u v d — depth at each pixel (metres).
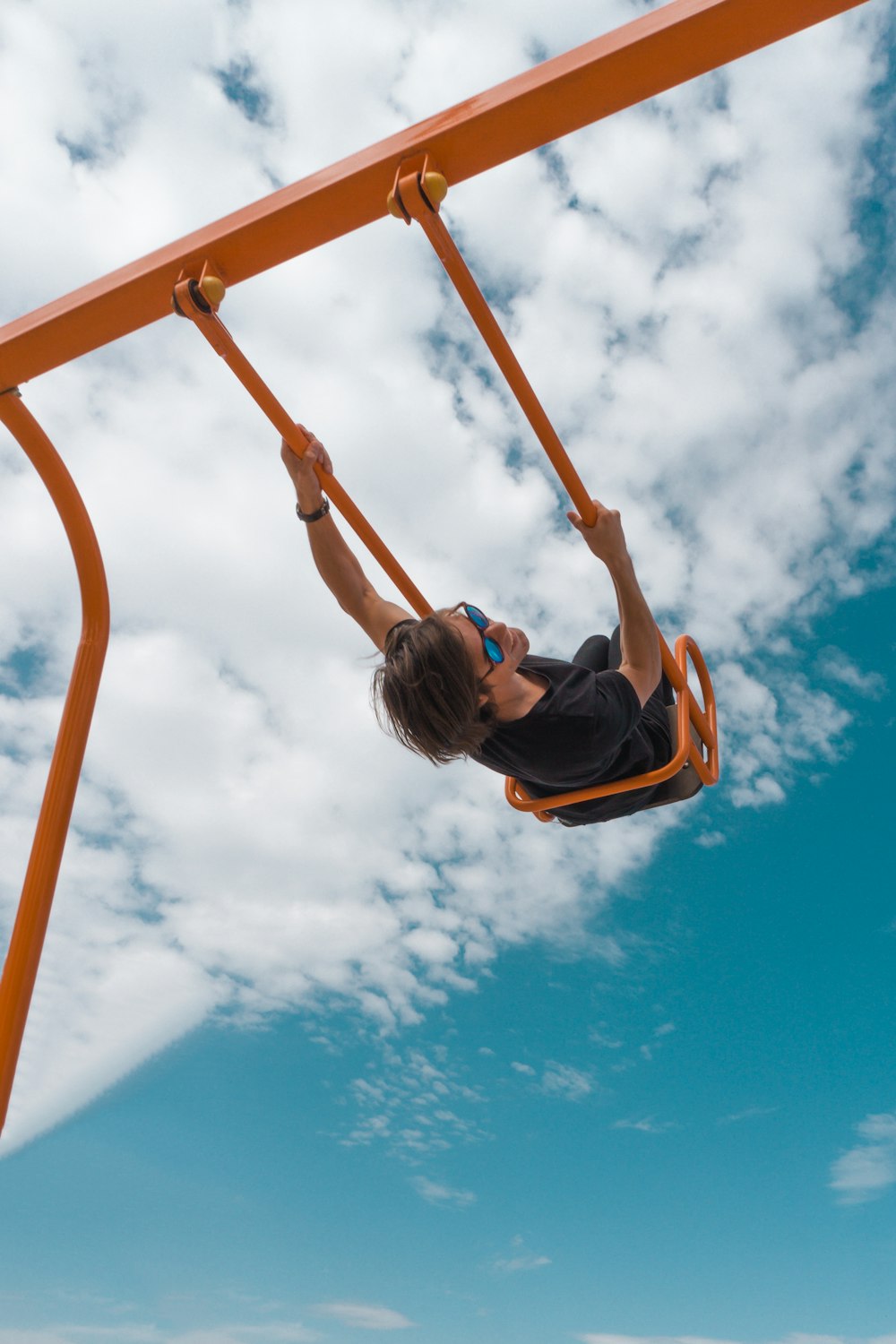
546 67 1.67
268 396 2.03
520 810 2.50
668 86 1.63
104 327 1.95
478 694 1.96
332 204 1.79
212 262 1.87
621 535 2.11
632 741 2.29
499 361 1.87
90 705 2.08
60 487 2.14
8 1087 1.74
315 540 2.29
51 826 1.95
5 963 1.82
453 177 1.77
